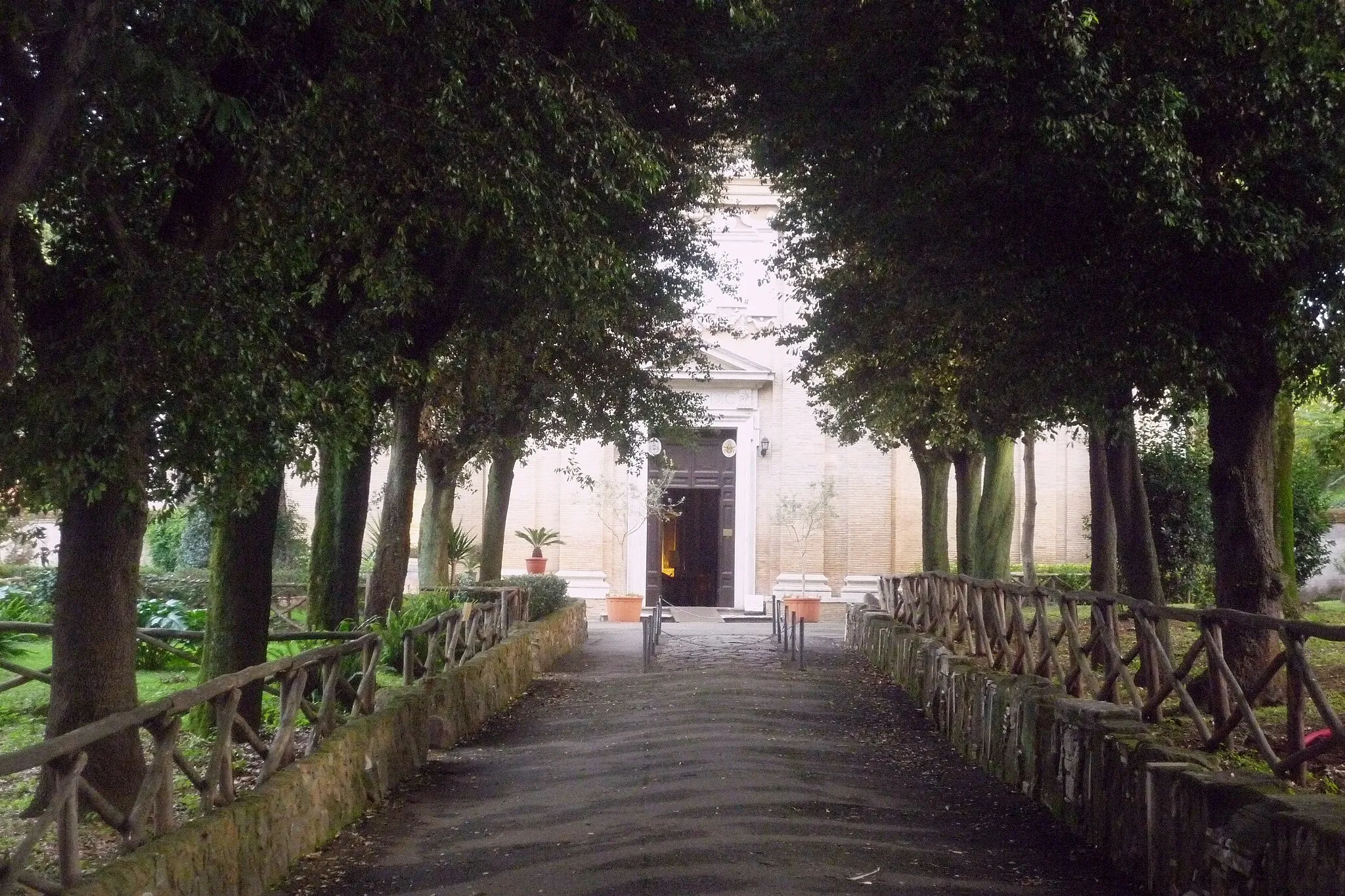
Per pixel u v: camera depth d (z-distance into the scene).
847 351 18.25
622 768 11.23
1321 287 10.89
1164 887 7.24
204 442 7.64
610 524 33.59
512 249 12.13
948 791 10.73
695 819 8.93
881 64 12.10
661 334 21.75
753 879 7.33
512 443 22.66
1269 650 11.79
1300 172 10.98
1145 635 9.22
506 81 10.64
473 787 10.70
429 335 13.55
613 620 32.03
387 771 10.36
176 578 25.44
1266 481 12.09
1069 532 33.06
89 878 5.47
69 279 7.67
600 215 12.74
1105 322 11.41
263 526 11.81
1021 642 12.12
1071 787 9.14
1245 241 10.55
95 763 7.90
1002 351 12.87
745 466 34.00
